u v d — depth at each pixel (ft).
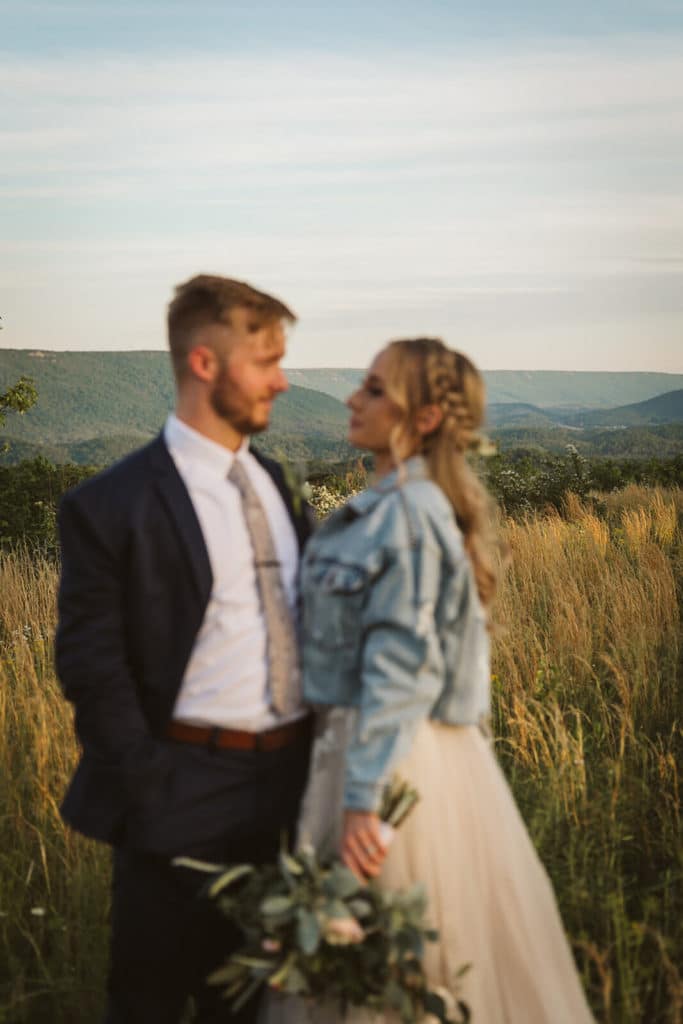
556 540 28.32
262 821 7.18
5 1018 8.50
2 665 16.85
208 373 7.19
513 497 44.37
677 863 10.55
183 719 7.11
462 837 6.88
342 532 6.92
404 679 6.39
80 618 6.95
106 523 6.93
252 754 7.14
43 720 12.86
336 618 6.72
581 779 11.21
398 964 6.43
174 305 7.32
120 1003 7.32
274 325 7.29
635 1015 8.01
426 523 6.65
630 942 8.58
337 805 6.84
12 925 9.76
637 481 54.75
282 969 6.28
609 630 19.15
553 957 7.16
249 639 7.14
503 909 6.98
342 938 6.18
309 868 6.30
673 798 11.89
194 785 7.00
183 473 7.23
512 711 14.40
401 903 6.27
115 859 7.47
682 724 14.44
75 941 9.48
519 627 18.74
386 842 6.40
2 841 11.00
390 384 6.98
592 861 10.17
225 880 6.42
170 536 7.00
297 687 7.29
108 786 7.06
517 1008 6.91
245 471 7.46
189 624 7.03
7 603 22.45
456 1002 6.55
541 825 10.39
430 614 6.53
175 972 7.25
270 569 7.30
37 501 34.73
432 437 7.13
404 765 6.73
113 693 6.89
